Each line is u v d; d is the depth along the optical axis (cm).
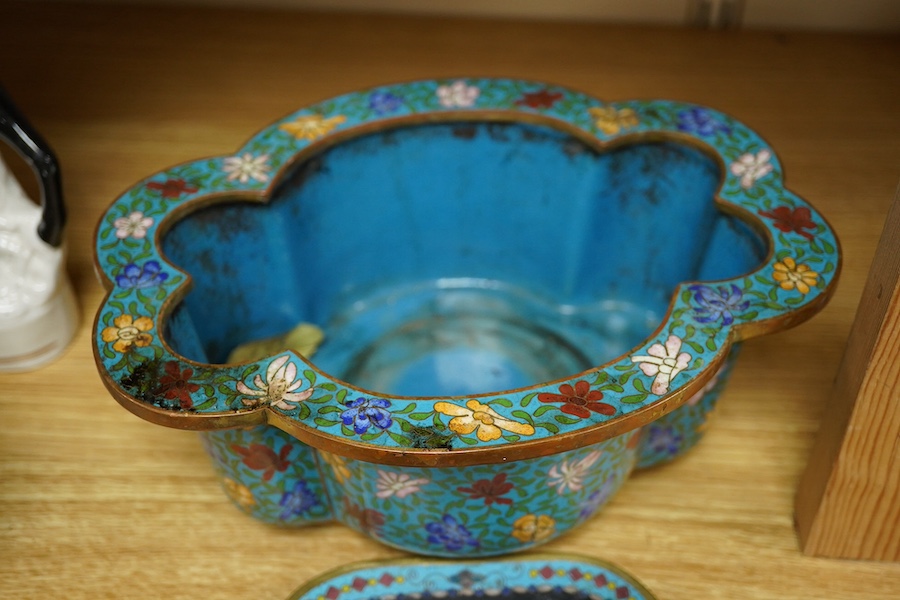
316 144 158
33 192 198
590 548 138
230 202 151
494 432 108
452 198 175
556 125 162
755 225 141
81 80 226
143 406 113
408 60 227
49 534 139
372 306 180
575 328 176
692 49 230
